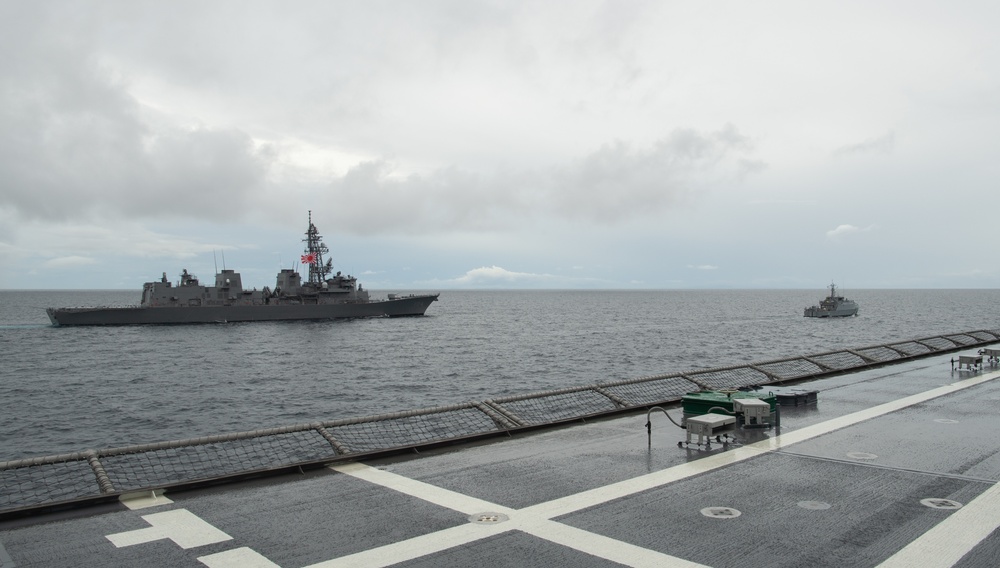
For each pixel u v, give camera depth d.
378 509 7.97
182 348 72.75
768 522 7.39
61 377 50.59
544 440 11.61
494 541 6.89
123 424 32.97
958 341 27.06
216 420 33.66
